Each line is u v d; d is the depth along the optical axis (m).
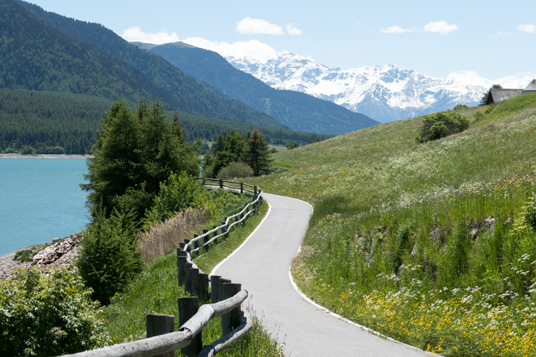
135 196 42.72
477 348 8.77
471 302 12.05
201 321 5.55
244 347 7.52
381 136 100.50
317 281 17.09
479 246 13.37
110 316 13.70
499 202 14.55
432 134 76.88
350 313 12.45
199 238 21.52
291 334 10.41
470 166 36.19
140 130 45.88
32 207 98.88
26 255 43.03
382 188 39.47
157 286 16.12
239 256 22.48
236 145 107.50
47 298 7.31
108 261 18.09
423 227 15.83
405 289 14.05
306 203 43.38
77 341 7.68
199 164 47.47
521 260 11.79
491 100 107.00
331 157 91.50
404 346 9.71
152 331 4.91
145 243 27.11
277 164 91.88
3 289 7.00
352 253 18.33
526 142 37.50
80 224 76.19
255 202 36.84
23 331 6.92
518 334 9.71
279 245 25.50
